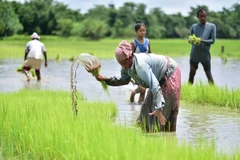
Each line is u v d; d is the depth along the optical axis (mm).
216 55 65500
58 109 14258
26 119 11922
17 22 151250
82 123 11523
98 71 13070
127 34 188875
